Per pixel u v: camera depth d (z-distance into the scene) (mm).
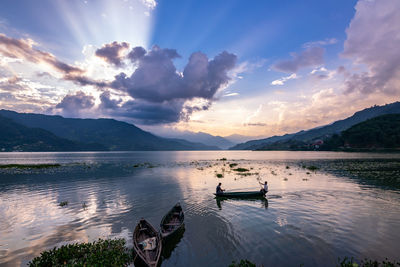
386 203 19297
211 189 28203
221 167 59125
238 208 19172
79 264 9523
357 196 21984
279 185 29031
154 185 31516
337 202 19875
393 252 10602
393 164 55969
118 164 74312
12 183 34031
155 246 11219
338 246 11320
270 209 18422
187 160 100125
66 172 48844
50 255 10516
